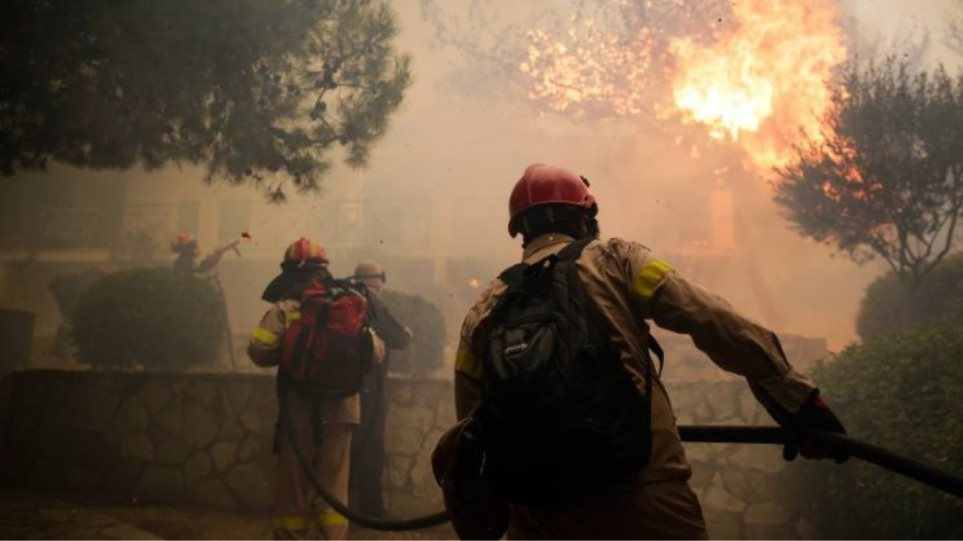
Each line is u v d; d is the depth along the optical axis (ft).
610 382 5.12
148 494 20.35
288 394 15.15
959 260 23.62
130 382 21.33
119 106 19.20
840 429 5.43
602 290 5.62
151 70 17.98
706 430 6.39
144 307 24.16
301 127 21.76
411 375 25.50
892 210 23.81
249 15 18.17
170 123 20.43
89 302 24.39
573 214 6.49
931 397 14.21
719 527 17.89
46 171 20.51
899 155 23.91
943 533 12.75
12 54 17.44
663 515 5.11
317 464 15.19
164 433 20.72
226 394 20.62
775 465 17.94
